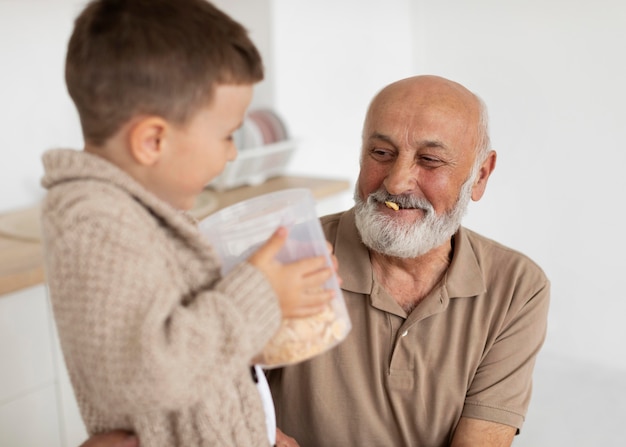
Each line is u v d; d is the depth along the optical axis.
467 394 1.34
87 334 0.79
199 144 0.90
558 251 3.31
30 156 2.46
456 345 1.33
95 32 0.86
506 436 1.32
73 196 0.84
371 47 3.32
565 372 3.22
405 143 1.26
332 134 3.20
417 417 1.32
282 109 2.88
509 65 3.26
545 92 3.19
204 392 0.81
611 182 3.11
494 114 3.36
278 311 0.86
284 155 2.71
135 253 0.81
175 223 0.90
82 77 0.86
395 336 1.32
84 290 0.79
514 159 3.33
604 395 3.02
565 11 3.06
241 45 0.91
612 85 3.02
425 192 1.27
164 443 0.91
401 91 1.29
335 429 1.33
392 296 1.35
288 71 2.88
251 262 0.87
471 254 1.36
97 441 0.90
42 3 2.41
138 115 0.86
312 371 1.33
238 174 2.58
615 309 3.22
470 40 3.36
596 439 2.70
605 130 3.08
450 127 1.25
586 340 3.32
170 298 0.81
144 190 0.88
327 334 0.94
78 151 0.89
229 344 0.81
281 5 2.78
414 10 3.50
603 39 3.00
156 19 0.86
